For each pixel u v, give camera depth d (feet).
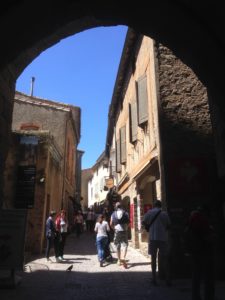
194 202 30.27
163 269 28.84
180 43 17.39
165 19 16.55
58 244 38.52
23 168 45.19
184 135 31.96
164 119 32.30
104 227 36.40
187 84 33.42
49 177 50.93
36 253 44.52
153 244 26.43
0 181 24.20
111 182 80.07
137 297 22.18
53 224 39.01
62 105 78.69
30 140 47.06
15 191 44.45
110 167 94.84
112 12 17.71
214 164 31.17
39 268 33.58
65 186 76.69
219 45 15.46
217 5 13.79
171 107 32.71
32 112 74.64
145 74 41.52
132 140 50.67
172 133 31.99
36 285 25.81
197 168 30.99
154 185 45.24
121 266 34.99
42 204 45.83
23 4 14.90
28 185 44.60
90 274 30.71
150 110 39.14
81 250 50.14
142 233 46.19
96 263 37.24
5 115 24.82
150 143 39.06
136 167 49.73
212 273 19.48
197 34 15.98
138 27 18.29
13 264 24.76
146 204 47.09
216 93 17.12
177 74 33.73
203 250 19.53
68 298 22.06
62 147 73.87
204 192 30.50
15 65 25.22
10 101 25.91
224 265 28.91
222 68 15.85
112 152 88.43
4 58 16.93
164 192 31.01
